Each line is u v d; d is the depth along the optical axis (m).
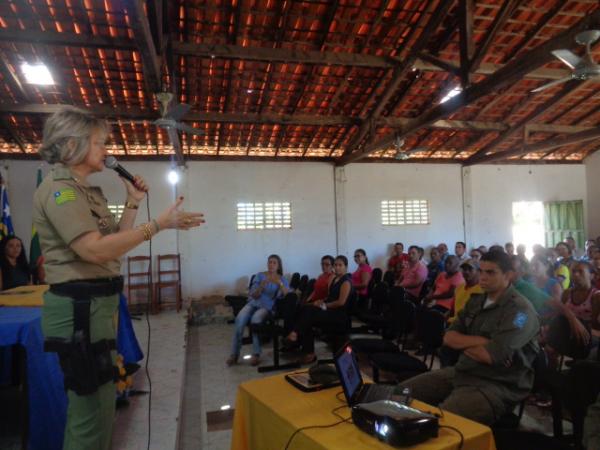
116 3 4.63
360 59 5.68
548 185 9.61
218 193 8.16
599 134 6.88
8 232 6.37
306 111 6.98
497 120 7.87
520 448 1.71
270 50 5.31
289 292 4.91
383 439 1.24
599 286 4.36
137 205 1.46
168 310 7.35
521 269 3.93
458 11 4.94
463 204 9.23
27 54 5.30
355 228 8.73
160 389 3.27
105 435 1.15
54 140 1.12
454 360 3.19
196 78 5.95
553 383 2.39
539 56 4.01
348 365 1.64
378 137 8.12
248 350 5.35
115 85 5.95
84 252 1.05
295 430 1.35
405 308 4.12
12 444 2.31
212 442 2.90
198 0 4.75
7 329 1.93
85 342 1.08
